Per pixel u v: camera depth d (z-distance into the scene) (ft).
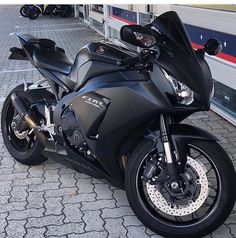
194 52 7.72
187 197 8.02
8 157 11.82
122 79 8.04
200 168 7.98
